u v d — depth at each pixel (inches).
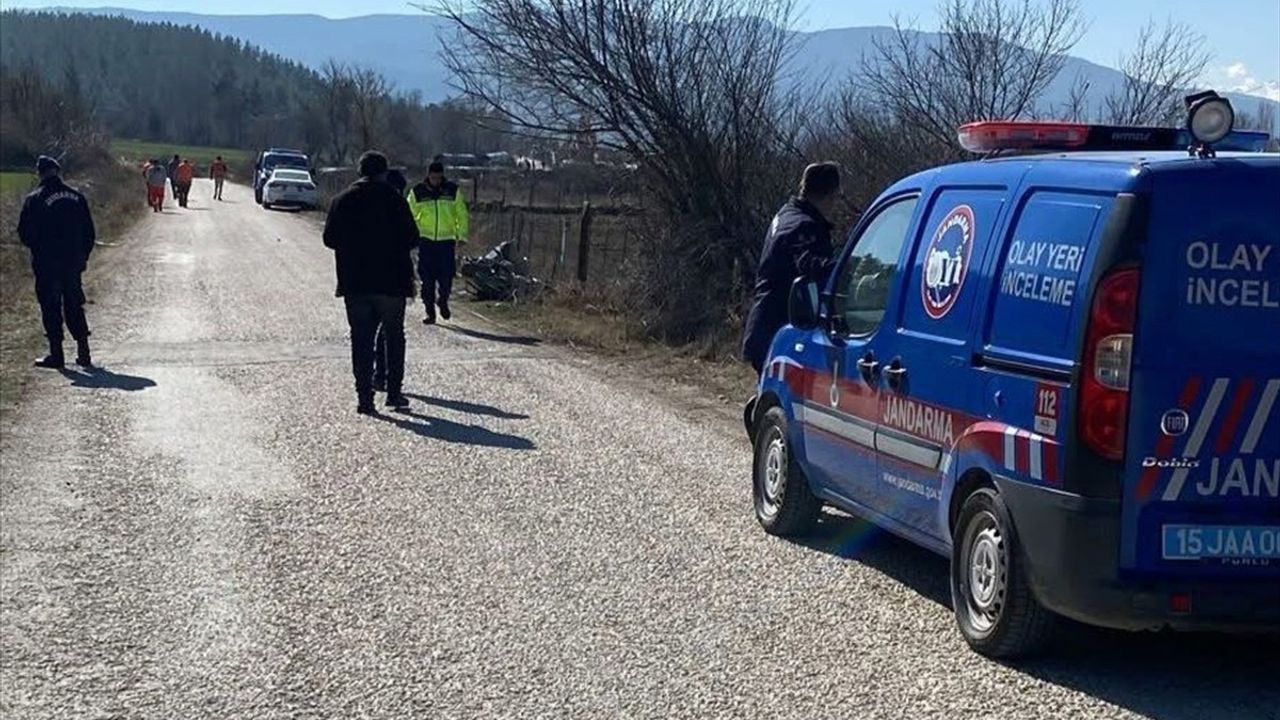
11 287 827.4
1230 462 206.1
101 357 572.4
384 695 219.1
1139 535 206.1
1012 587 222.8
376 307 456.8
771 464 316.8
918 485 252.1
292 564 290.2
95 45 5378.9
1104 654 234.4
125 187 2186.3
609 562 291.7
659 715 210.2
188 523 322.0
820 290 296.5
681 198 725.3
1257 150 257.8
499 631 248.5
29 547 302.5
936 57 682.8
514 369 566.3
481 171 1295.5
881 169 669.3
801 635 245.3
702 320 654.5
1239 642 241.6
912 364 252.2
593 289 791.1
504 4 737.0
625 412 474.6
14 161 2500.0
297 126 3686.0
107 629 251.0
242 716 211.5
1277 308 205.9
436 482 363.3
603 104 732.7
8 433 419.8
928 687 219.5
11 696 219.6
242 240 1321.4
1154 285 204.1
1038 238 222.5
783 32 730.2
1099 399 205.2
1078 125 249.9
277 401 478.3
